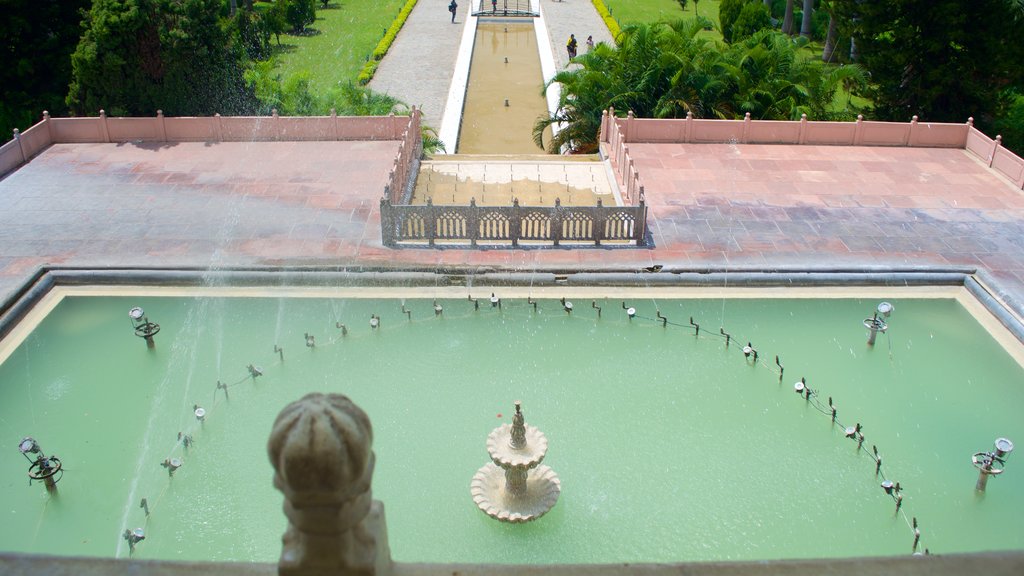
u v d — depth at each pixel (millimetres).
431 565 2740
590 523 10367
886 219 18516
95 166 20891
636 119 22562
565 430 12039
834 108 33062
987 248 17297
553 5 51188
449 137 28188
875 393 12969
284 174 20484
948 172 21109
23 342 14070
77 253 16609
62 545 10070
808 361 13797
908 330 14719
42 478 10734
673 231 17797
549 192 20297
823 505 10742
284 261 16375
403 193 19266
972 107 28188
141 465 11344
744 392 12961
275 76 34406
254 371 13164
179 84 23797
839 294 15797
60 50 26266
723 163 21453
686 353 13969
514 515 10297
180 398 12680
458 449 11641
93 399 12680
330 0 54469
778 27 46469
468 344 14164
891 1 26422
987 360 13891
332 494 2299
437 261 16500
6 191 19375
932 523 10484
